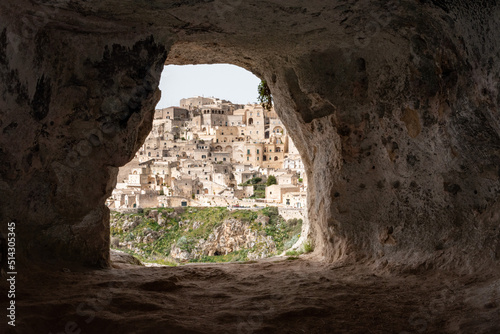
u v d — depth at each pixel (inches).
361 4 187.8
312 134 292.2
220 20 211.8
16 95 181.6
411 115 222.2
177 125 4111.7
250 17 206.4
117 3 188.5
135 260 331.9
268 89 345.1
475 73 174.2
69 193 230.8
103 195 246.8
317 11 196.9
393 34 213.0
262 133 3959.2
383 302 171.6
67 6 186.4
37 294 174.1
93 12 197.0
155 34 228.1
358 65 245.9
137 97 233.9
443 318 148.3
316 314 160.9
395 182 237.6
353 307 167.3
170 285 201.0
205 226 1558.8
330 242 277.4
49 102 205.0
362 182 256.1
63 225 231.0
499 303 144.8
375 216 248.7
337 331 145.5
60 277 205.0
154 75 234.7
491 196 189.6
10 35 173.5
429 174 219.8
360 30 217.2
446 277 195.2
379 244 243.6
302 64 260.5
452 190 207.9
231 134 3912.4
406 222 231.8
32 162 207.0
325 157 281.6
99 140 234.2
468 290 169.2
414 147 224.7
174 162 2748.5
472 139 190.7
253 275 232.5
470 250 196.9
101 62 220.7
